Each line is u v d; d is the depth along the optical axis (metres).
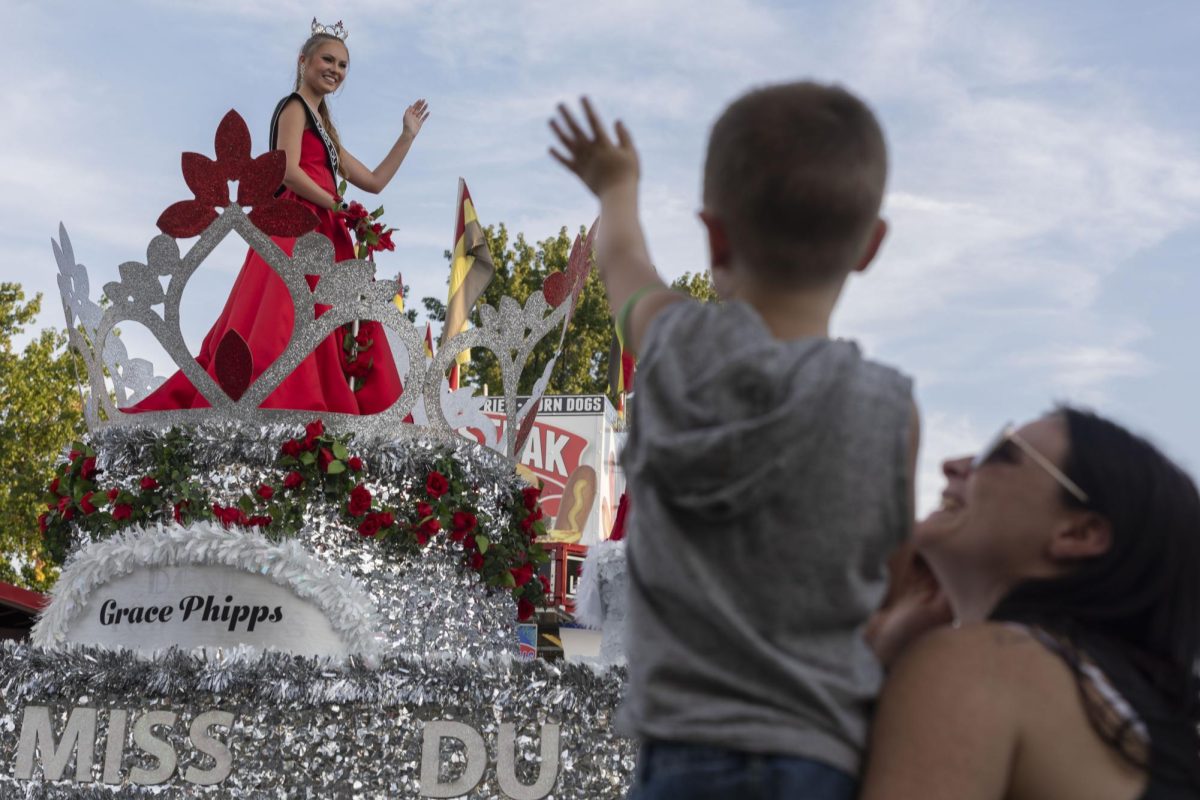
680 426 1.46
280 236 5.28
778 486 1.41
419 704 4.45
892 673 1.47
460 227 6.89
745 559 1.43
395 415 5.30
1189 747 1.44
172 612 4.77
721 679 1.41
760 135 1.51
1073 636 1.48
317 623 4.73
